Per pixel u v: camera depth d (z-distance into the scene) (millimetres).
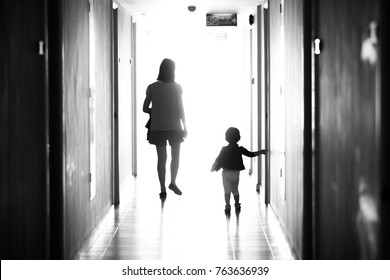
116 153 6965
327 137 3588
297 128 4465
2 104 3209
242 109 11320
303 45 4066
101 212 6008
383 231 2490
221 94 15688
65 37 4047
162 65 7297
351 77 2971
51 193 3854
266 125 6996
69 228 4238
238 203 6520
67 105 4113
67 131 4117
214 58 15555
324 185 3691
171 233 5453
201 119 15789
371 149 2627
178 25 11172
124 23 8008
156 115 7270
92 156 5414
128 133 8430
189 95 15773
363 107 2746
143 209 6633
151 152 13188
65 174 4027
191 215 6289
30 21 3479
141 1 7918
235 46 12859
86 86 5047
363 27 2742
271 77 6586
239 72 11891
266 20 7102
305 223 4102
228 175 6422
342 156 3178
